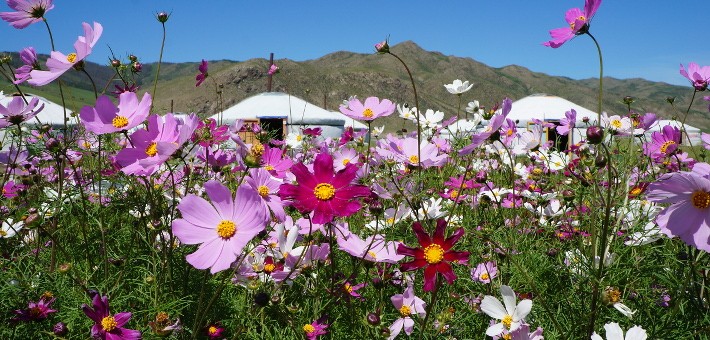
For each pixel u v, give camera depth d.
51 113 3.67
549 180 1.05
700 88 0.83
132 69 0.78
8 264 0.64
